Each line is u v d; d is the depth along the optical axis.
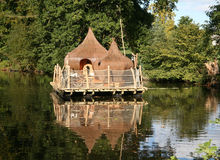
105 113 21.38
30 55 65.81
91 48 34.53
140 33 45.56
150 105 25.41
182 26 49.81
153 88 40.94
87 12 42.00
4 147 13.52
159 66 53.00
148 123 18.41
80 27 42.97
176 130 16.72
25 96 29.27
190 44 48.22
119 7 41.38
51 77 54.38
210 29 37.41
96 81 30.11
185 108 24.12
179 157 12.49
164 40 56.50
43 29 49.94
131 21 44.94
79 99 27.80
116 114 21.11
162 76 49.78
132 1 42.81
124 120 19.11
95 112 21.66
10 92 32.22
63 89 26.97
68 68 28.03
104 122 18.47
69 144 14.02
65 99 27.67
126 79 30.12
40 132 16.02
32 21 67.69
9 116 19.84
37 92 32.62
